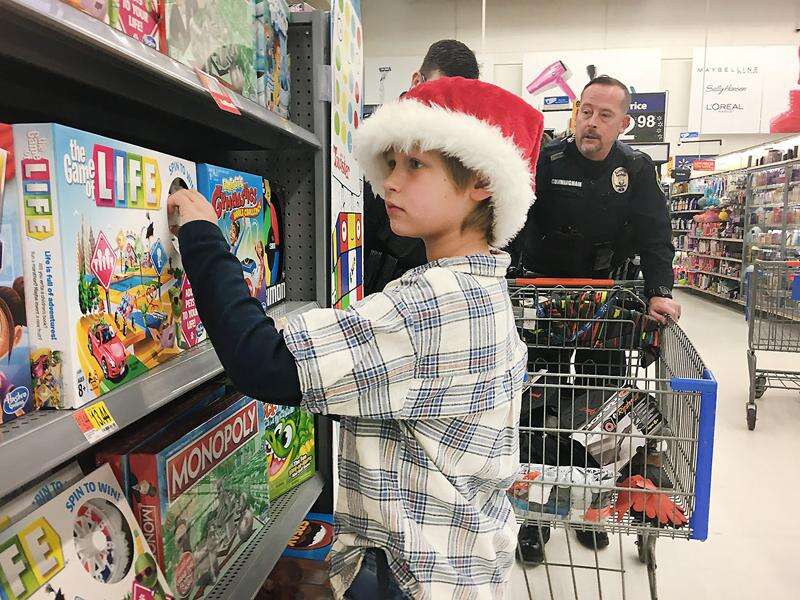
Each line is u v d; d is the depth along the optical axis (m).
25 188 0.68
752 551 2.42
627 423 1.64
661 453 1.60
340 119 1.68
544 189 2.43
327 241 1.68
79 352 0.72
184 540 1.03
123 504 0.88
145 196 0.88
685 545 2.45
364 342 0.81
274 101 1.43
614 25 8.83
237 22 1.17
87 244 0.74
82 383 0.72
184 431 1.07
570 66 8.78
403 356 0.82
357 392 0.81
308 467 1.78
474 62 2.19
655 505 1.54
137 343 0.86
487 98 0.94
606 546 2.39
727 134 9.27
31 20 0.63
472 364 0.87
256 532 1.35
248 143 1.67
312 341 0.80
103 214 0.77
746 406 4.15
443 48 2.14
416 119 0.87
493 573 0.96
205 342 1.08
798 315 4.04
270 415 1.54
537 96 8.88
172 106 1.12
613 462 1.65
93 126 1.27
